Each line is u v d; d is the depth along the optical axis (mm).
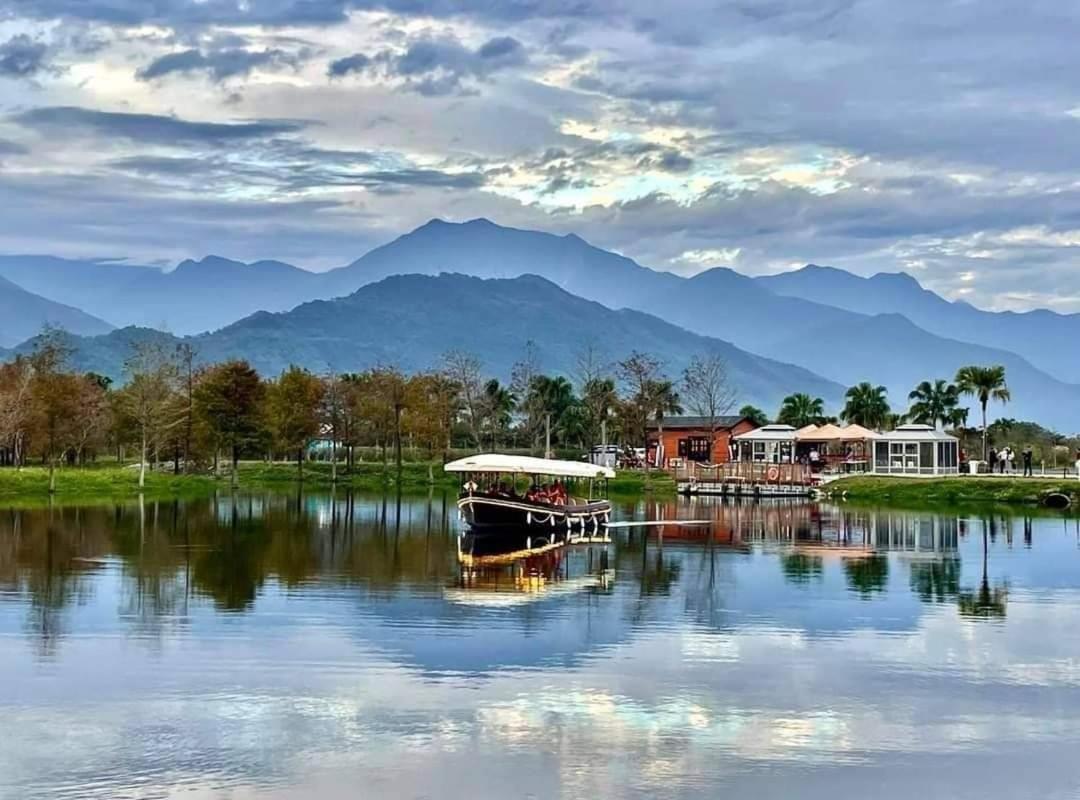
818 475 129625
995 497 110375
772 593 49375
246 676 33062
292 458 178750
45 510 94000
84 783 24672
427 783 24781
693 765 26094
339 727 28391
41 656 35406
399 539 72375
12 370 140375
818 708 30531
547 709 30078
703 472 131250
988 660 36062
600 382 166875
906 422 171500
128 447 165875
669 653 36656
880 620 42719
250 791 24297
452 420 163875
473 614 43344
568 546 69812
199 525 81250
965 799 24453
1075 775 25875
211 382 139875
